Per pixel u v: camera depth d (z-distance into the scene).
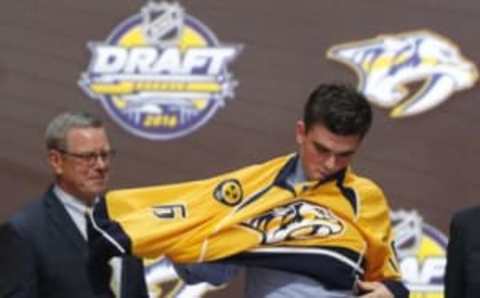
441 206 12.30
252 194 7.37
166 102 12.58
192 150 12.55
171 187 7.51
